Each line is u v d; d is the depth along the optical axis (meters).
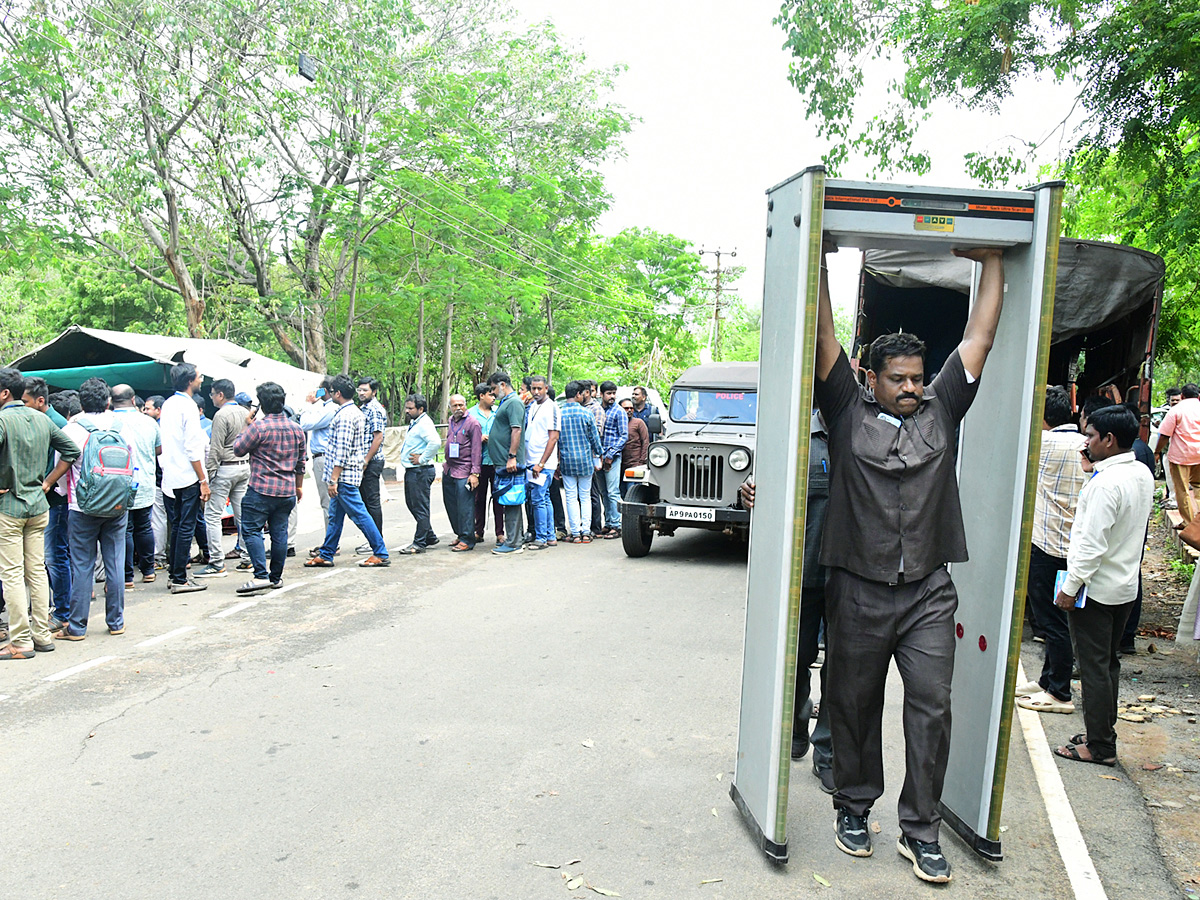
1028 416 3.30
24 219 18.58
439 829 3.64
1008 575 3.38
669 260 47.72
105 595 7.38
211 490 8.93
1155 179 8.72
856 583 3.36
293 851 3.45
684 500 9.48
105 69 18.08
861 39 10.59
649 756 4.41
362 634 6.63
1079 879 3.33
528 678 5.61
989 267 3.39
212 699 5.20
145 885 3.20
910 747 3.34
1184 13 7.38
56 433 6.18
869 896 3.19
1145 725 5.01
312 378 15.34
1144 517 4.28
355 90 21.75
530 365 39.06
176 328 31.75
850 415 3.38
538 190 30.52
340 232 24.20
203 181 20.61
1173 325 10.73
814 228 3.16
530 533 10.84
